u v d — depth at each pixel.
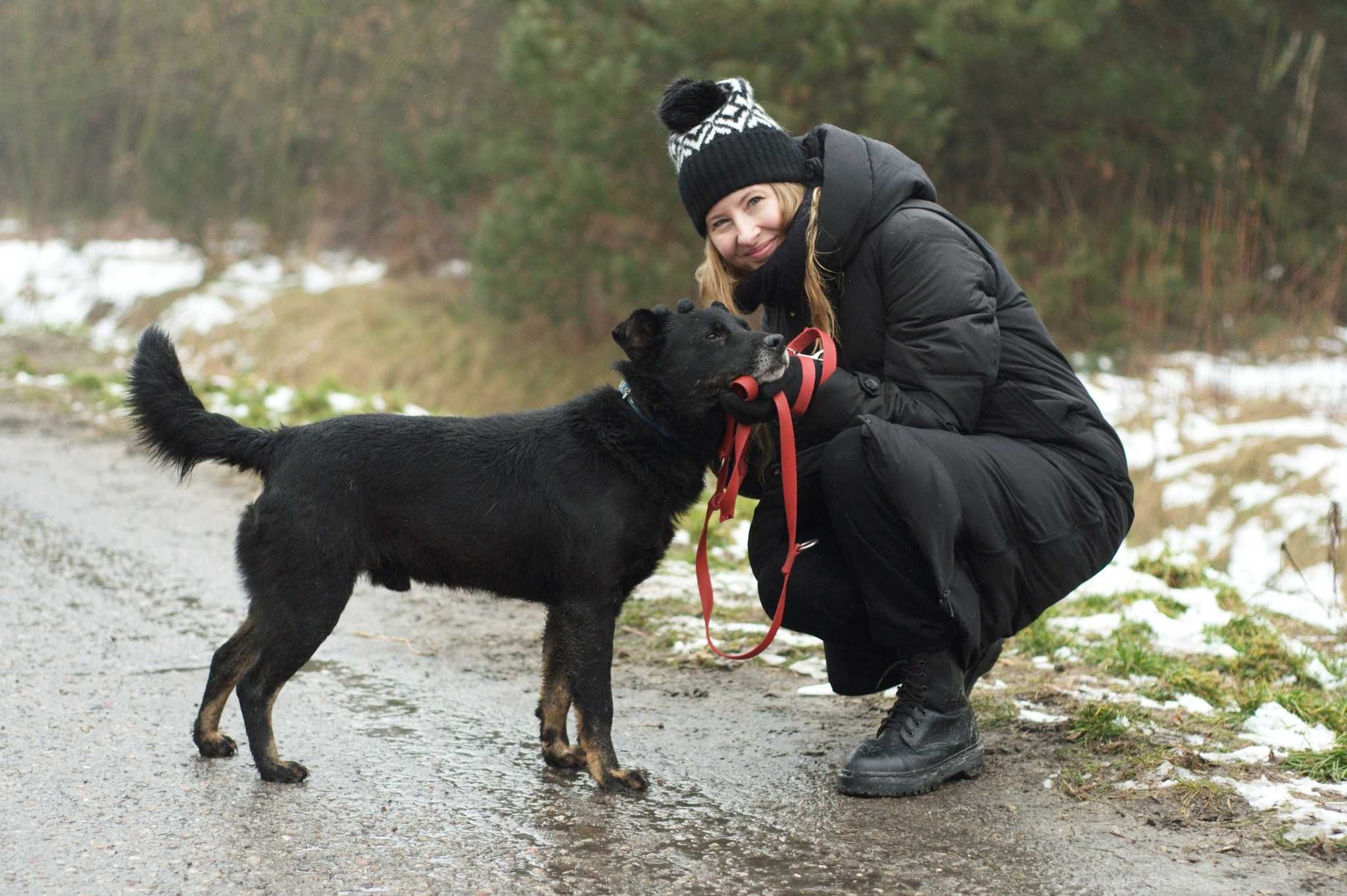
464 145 16.27
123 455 8.55
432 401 16.42
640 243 14.27
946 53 12.00
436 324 18.17
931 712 3.35
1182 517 8.43
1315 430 8.78
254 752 3.34
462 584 3.58
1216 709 3.86
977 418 3.43
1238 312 11.65
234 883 2.70
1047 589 3.39
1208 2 13.38
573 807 3.20
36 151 25.98
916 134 12.06
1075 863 2.83
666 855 2.88
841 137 3.46
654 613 5.15
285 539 3.35
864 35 12.64
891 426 3.20
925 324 3.30
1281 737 3.55
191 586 5.48
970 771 3.36
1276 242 12.53
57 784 3.25
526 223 14.30
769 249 3.62
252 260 23.05
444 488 3.46
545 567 3.47
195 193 22.47
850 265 3.45
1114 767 3.39
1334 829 2.93
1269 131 14.06
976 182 14.51
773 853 2.90
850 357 3.55
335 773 3.43
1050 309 12.68
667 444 3.53
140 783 3.29
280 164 22.78
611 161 13.50
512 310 14.93
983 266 3.40
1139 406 10.18
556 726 3.55
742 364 3.36
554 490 3.44
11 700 3.91
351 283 20.52
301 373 17.80
